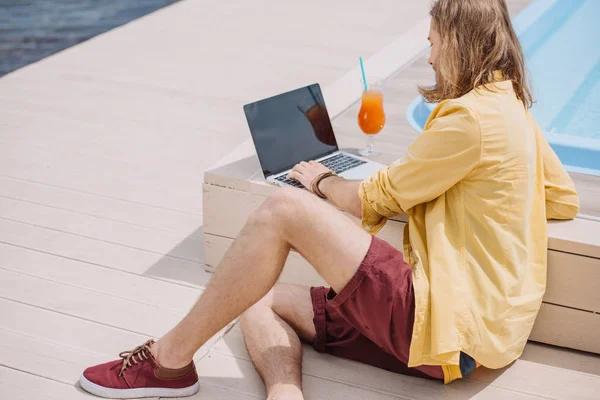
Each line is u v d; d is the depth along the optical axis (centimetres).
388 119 304
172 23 540
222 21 542
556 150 298
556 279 211
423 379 205
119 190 311
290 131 251
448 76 191
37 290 244
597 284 207
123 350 217
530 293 193
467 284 183
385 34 505
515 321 187
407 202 192
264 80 429
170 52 478
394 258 183
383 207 201
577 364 212
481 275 185
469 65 188
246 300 182
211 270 257
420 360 181
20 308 234
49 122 377
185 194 309
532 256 198
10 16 740
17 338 220
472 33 186
